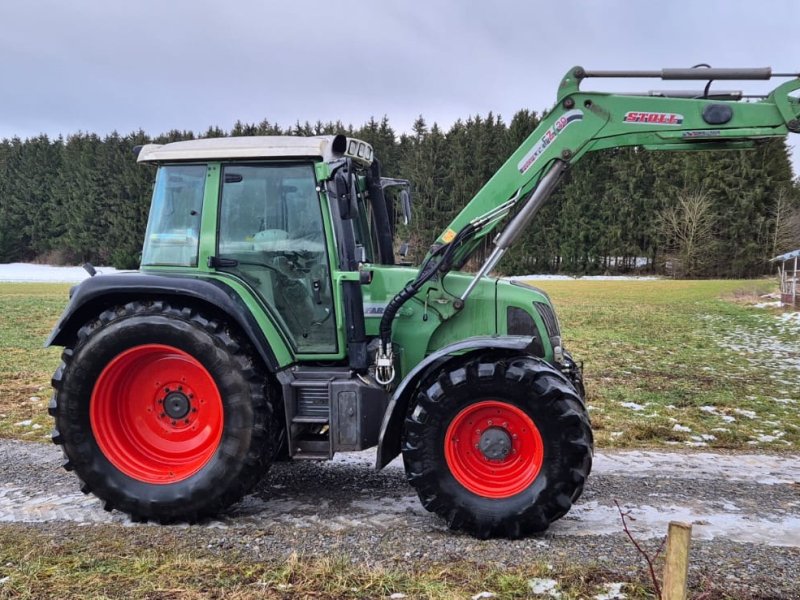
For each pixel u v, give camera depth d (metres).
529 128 48.84
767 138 4.08
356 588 3.08
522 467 3.83
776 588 3.11
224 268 4.18
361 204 4.80
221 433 3.95
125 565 3.35
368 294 4.34
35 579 3.17
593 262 47.69
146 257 4.26
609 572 3.24
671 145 4.21
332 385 3.96
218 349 3.88
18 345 12.47
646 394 8.26
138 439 4.17
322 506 4.29
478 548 3.58
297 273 4.16
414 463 3.80
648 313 20.88
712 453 5.67
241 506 4.30
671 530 2.41
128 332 3.91
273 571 3.26
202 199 4.16
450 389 3.76
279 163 4.12
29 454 5.55
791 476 5.00
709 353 12.34
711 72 4.05
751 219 42.47
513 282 4.64
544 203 4.44
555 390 3.66
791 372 10.16
